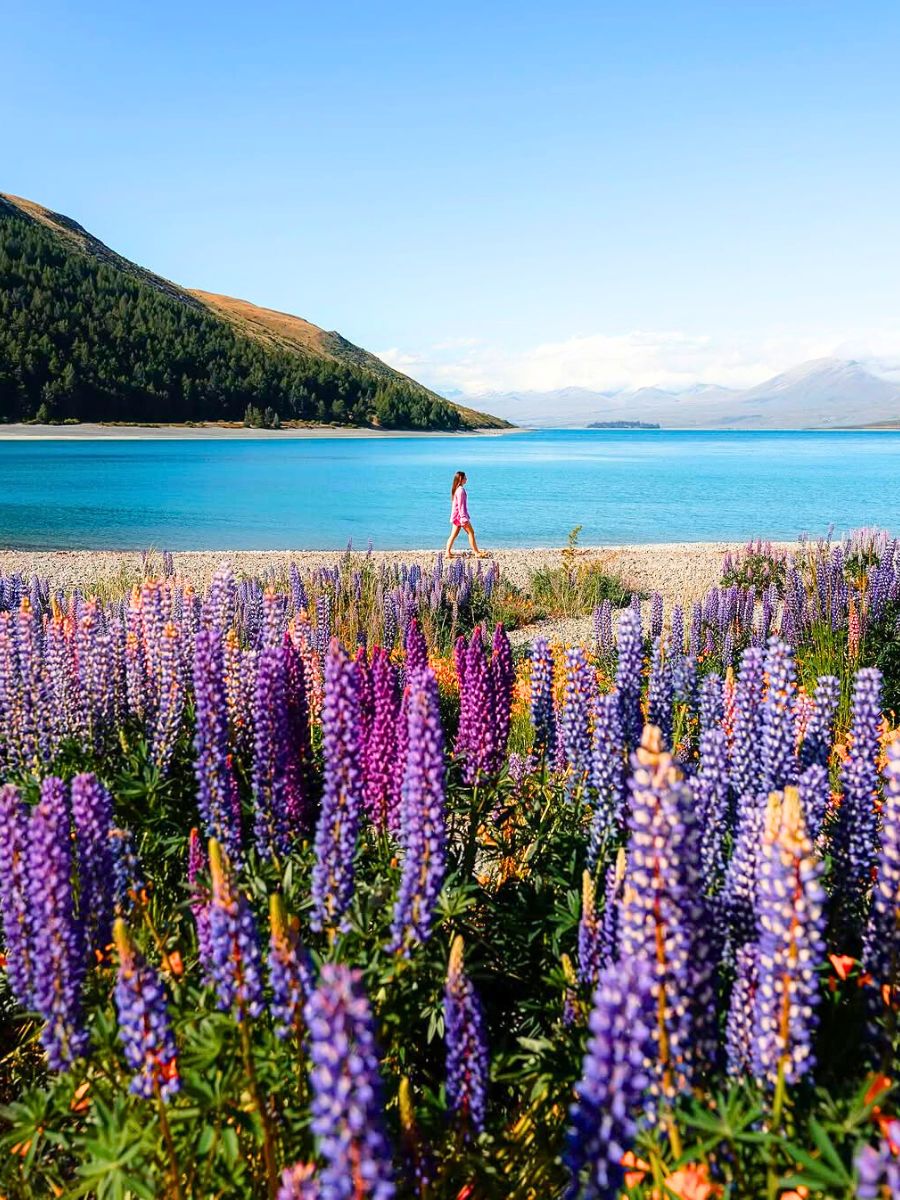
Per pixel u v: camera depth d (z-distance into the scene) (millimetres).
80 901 3266
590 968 3031
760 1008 2400
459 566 16688
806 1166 2152
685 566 22828
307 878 3775
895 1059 2641
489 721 4461
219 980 2574
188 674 5301
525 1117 2996
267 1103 2713
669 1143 2457
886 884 2748
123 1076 2924
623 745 3943
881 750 4922
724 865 3607
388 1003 3025
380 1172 1690
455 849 4426
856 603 12039
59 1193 2969
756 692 4254
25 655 5340
